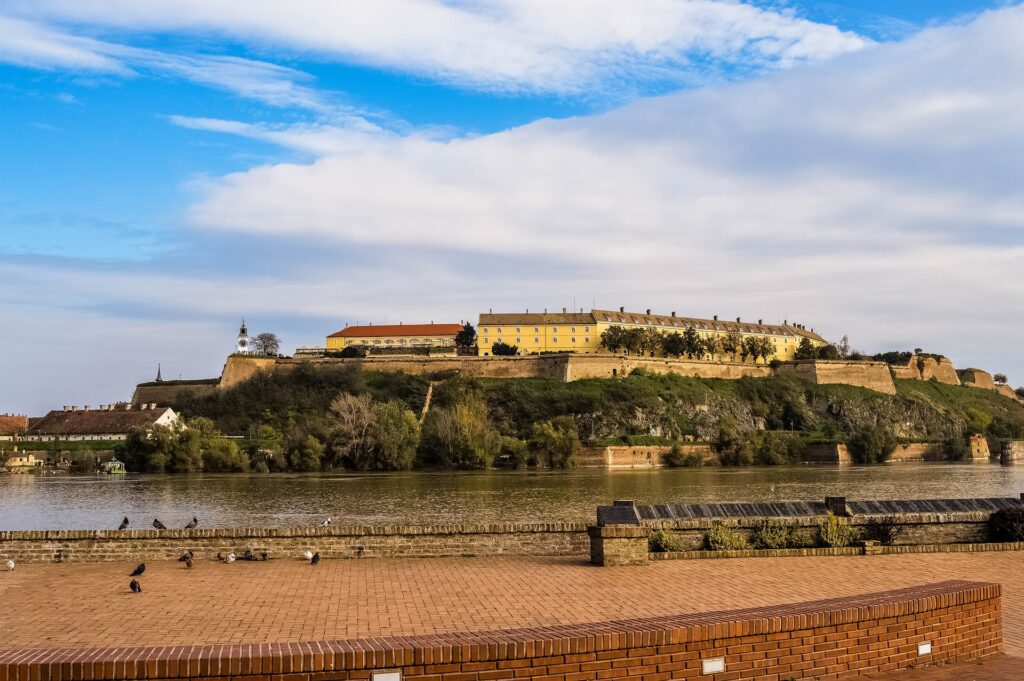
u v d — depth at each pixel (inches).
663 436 6437.0
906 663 709.9
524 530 1314.0
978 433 7623.0
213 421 6392.7
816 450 6387.8
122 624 850.8
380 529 1286.9
